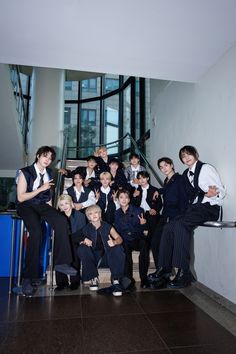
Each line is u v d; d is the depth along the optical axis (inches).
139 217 113.7
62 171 164.2
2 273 124.3
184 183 104.9
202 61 99.3
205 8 73.7
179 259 94.3
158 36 86.2
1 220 126.1
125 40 88.7
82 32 85.0
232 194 86.4
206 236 101.1
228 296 85.4
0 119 164.7
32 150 227.0
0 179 252.1
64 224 98.7
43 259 113.9
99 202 133.8
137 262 126.5
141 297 94.2
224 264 88.7
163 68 105.5
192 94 118.2
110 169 159.0
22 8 75.0
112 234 105.0
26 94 321.7
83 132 350.3
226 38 86.0
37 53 97.2
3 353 57.4
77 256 108.8
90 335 65.7
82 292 99.8
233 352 58.3
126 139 285.6
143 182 135.0
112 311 81.0
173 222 98.3
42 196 102.1
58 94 240.4
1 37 88.1
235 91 86.3
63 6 74.1
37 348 59.6
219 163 94.7
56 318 75.7
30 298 92.7
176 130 135.4
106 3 72.7
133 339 63.9
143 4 72.7
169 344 61.6
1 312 79.6
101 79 348.5
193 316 77.5
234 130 86.0
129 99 288.0
